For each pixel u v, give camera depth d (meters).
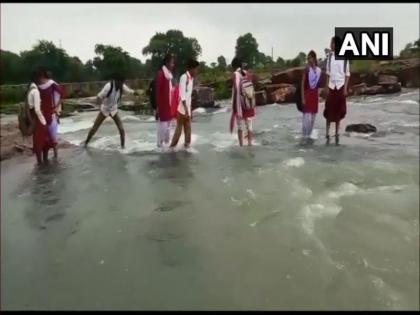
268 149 8.00
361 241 4.08
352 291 3.30
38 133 7.13
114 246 4.00
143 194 5.41
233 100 8.35
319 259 3.71
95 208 4.98
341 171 6.21
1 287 3.37
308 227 4.30
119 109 17.25
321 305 3.13
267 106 16.92
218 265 3.63
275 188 5.44
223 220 4.50
